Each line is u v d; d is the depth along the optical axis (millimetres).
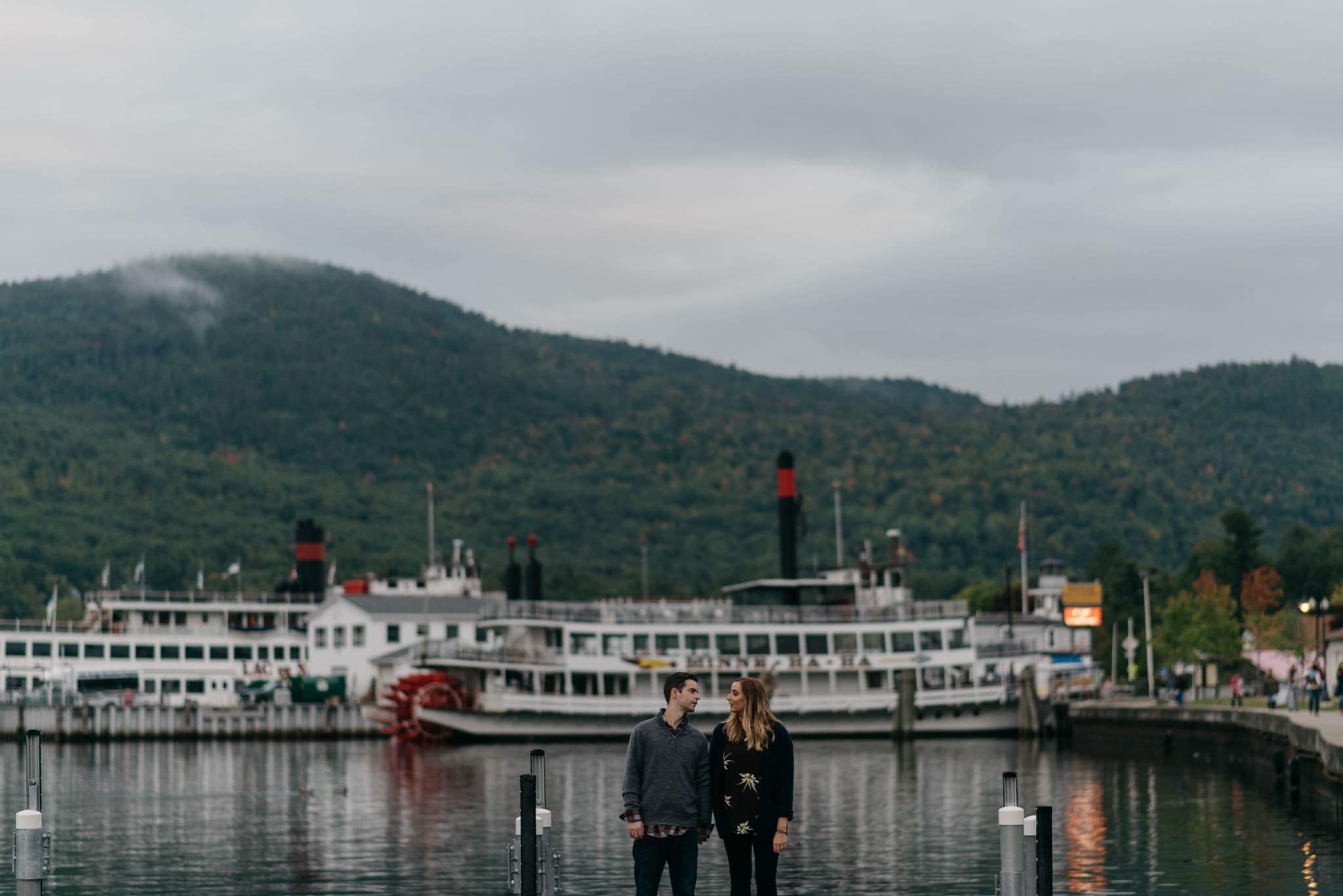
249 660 160375
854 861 56094
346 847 62344
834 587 142875
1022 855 29000
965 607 136625
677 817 27953
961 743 129000
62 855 60719
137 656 156625
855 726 133375
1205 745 107250
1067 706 133250
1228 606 175250
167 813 76375
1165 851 56750
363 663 158125
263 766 109375
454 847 61906
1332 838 59719
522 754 118875
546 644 132125
